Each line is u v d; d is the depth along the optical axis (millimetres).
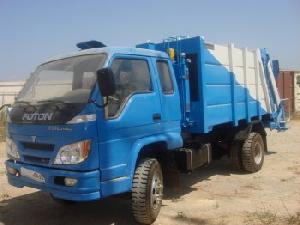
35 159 6012
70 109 5617
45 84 6406
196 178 9609
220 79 8617
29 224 6766
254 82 10477
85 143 5508
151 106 6613
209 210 7125
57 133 5648
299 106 27047
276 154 12594
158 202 6551
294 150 13320
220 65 8633
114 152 5812
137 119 6266
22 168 6176
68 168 5590
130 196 6473
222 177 9656
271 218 6543
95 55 6266
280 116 12492
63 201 7527
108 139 5730
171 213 6984
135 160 6168
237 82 9430
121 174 5914
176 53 7836
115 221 6793
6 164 6570
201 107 7883
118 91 6059
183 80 7754
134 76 6434
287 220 6430
